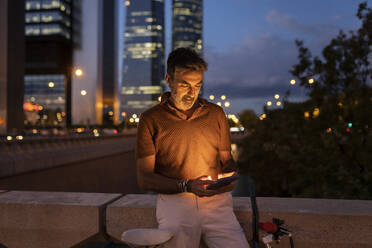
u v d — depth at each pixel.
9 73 64.00
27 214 2.34
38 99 132.50
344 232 1.98
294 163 10.20
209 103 1.80
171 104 1.73
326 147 9.45
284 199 2.38
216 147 1.78
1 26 64.12
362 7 10.20
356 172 8.67
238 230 1.72
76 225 2.27
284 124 11.43
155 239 1.50
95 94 137.12
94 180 24.92
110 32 147.12
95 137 26.36
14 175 15.25
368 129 9.41
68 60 135.75
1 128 61.75
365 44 10.29
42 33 127.69
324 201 2.31
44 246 2.31
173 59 1.65
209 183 1.57
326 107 10.27
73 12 137.75
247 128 15.73
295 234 2.03
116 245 2.22
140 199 2.41
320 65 10.95
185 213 1.69
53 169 18.84
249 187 2.00
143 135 1.69
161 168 1.75
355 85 9.88
